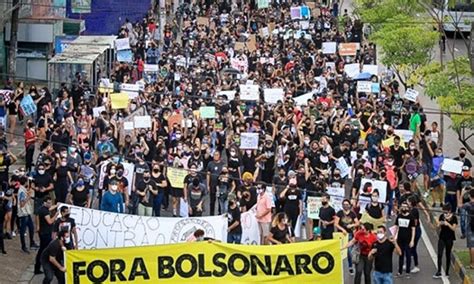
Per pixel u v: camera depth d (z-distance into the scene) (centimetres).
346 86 7381
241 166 5531
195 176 5031
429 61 7488
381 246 4178
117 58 8069
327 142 5597
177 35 10688
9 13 8000
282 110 6300
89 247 4378
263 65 8162
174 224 4372
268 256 3922
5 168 4978
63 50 7800
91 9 9325
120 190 4891
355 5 10044
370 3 8075
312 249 3934
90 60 7412
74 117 6178
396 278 4606
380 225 4353
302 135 5981
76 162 5194
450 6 6594
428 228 5428
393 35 7294
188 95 6769
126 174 5056
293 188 4775
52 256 4091
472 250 4647
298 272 3934
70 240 4184
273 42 9125
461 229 5178
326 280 3947
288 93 6994
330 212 4503
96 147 5916
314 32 9650
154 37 9869
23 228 4709
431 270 4734
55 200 5078
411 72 7431
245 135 5506
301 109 6431
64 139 5662
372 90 7088
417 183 6081
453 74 5797
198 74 7819
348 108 6531
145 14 10125
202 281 3919
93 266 3903
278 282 3931
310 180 4944
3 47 8444
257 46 9050
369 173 5219
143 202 4978
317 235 4328
